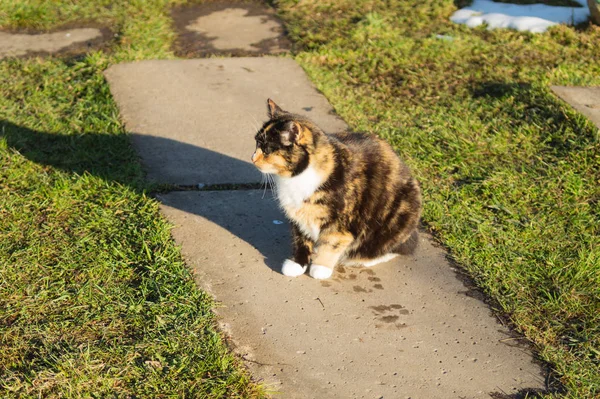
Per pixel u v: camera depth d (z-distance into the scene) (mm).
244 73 3148
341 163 2195
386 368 2053
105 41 3395
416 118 2902
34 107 2869
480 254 2338
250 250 2332
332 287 2244
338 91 3062
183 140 2752
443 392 2012
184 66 3178
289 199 2213
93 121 2791
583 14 3568
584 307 2205
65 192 2471
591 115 2854
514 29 3502
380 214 2250
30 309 2123
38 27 3496
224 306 2164
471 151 2729
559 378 2045
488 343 2119
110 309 2123
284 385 2002
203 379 1988
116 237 2326
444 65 3234
